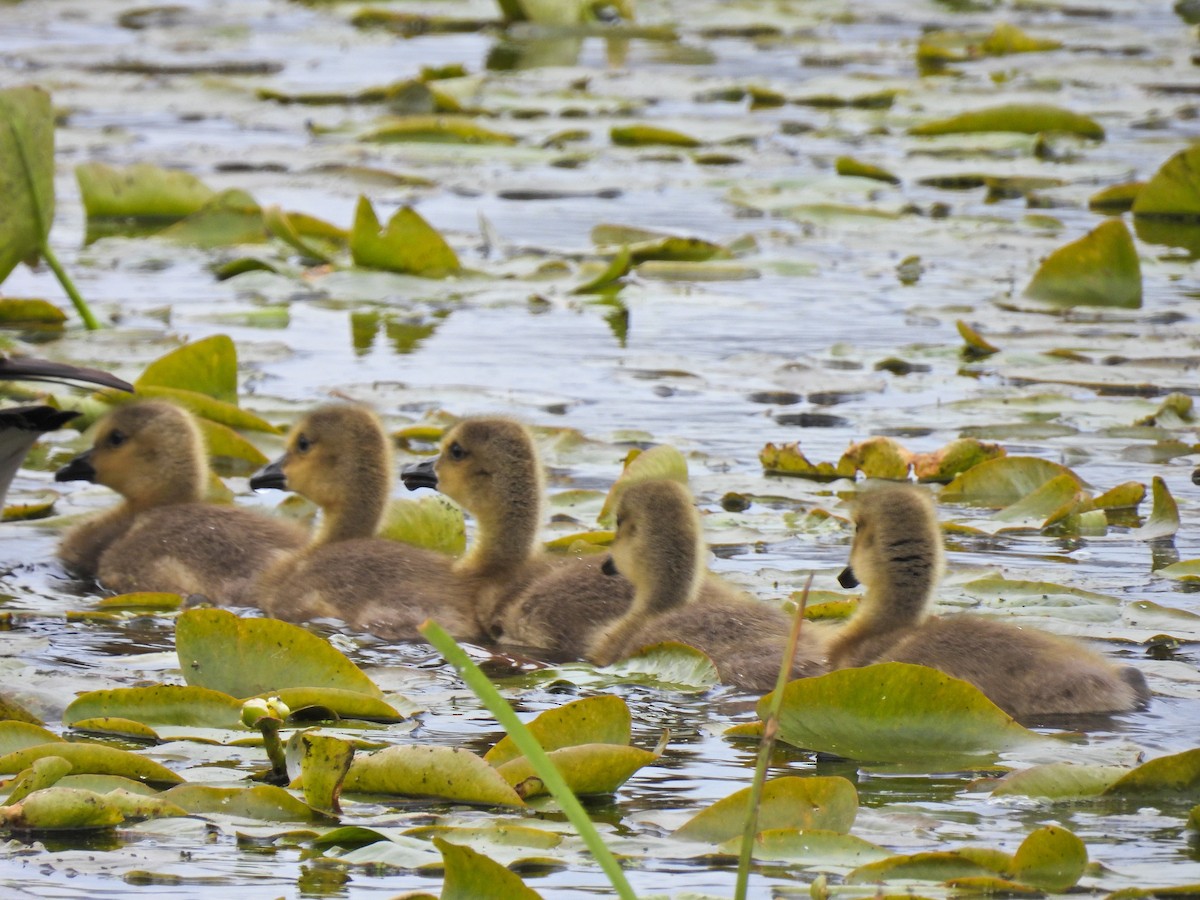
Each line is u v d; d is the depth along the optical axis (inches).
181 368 631.2
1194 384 655.1
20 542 532.7
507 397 647.8
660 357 702.5
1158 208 946.7
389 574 482.6
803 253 888.3
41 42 1492.4
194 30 1581.0
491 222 949.8
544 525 499.5
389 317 776.3
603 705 356.2
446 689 407.2
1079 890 291.1
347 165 1061.1
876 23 1641.2
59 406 630.5
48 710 379.2
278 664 393.7
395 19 1617.9
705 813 317.1
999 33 1432.1
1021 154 1106.7
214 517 518.6
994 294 804.6
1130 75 1321.4
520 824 318.3
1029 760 352.5
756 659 418.3
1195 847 310.0
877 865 297.1
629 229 904.9
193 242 906.1
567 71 1363.2
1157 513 517.3
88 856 305.0
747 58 1445.6
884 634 418.6
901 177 1051.9
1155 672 404.2
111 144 1113.4
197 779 339.6
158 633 447.2
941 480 571.2
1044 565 487.8
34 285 812.6
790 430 617.0
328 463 509.7
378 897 290.4
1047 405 633.0
